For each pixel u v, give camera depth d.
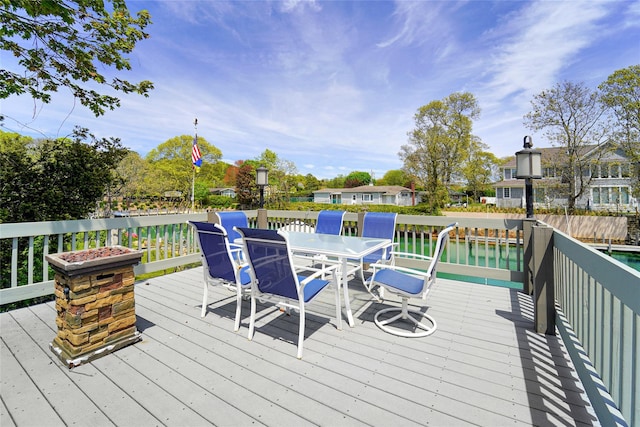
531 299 3.39
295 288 2.21
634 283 1.09
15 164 5.52
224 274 2.71
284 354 2.19
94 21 3.38
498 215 17.72
